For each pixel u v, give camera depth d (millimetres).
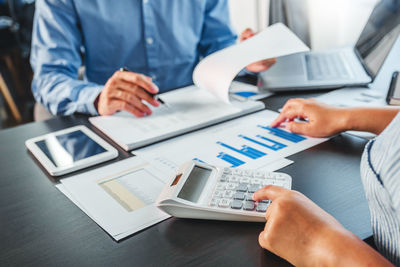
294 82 867
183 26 1247
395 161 336
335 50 1042
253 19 2449
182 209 441
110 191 530
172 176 514
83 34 1158
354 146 603
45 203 519
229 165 574
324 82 840
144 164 601
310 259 356
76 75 1122
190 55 1297
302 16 1992
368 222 423
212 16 1300
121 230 442
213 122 737
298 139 646
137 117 789
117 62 1222
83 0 1096
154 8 1179
